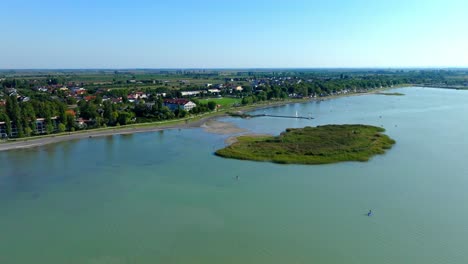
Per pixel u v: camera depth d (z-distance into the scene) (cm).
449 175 8919
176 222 6638
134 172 9538
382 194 7781
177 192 8062
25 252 5734
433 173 9100
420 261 5409
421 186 8225
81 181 8881
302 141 12456
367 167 9675
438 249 5712
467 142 12356
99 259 5541
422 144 12106
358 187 8206
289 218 6712
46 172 9606
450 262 5384
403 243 5881
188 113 19625
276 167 9812
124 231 6350
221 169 9694
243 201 7494
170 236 6159
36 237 6194
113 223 6644
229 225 6481
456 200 7431
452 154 10812
